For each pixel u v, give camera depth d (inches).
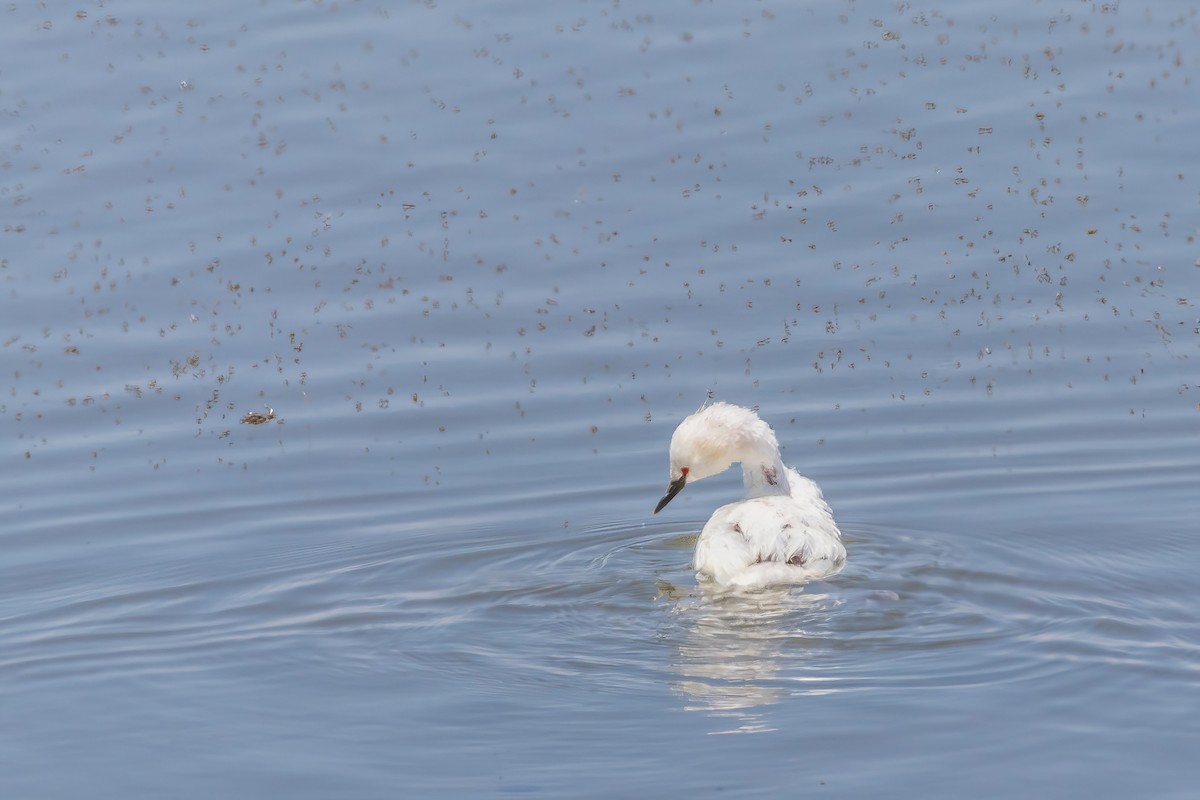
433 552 689.6
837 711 510.9
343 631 598.5
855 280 991.6
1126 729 494.6
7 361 941.2
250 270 1050.1
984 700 513.7
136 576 677.9
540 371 900.6
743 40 1376.7
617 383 882.1
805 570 620.1
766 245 1043.9
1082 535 680.4
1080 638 557.0
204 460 816.9
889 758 483.2
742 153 1179.9
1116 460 767.1
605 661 557.0
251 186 1181.1
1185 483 737.0
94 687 559.5
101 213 1150.3
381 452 816.3
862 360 893.8
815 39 1370.6
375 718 526.0
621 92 1291.8
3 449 839.1
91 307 1010.1
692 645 565.3
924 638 561.0
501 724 516.4
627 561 668.7
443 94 1312.7
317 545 708.0
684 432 710.5
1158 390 845.2
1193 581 618.8
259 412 869.2
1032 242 1027.3
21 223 1137.4
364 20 1475.1
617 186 1142.3
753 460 706.2
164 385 907.4
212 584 661.3
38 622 625.9
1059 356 888.3
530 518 735.1
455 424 844.6
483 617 604.1
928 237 1042.1
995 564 642.8
